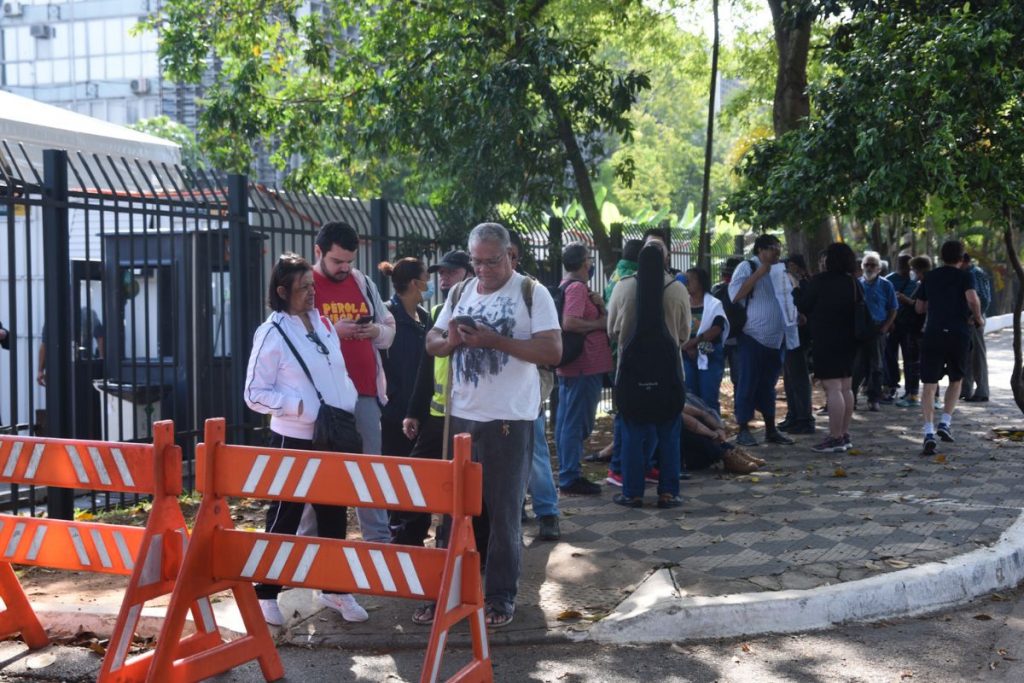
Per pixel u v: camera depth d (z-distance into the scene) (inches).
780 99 616.1
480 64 542.6
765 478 338.0
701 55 837.2
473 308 213.2
